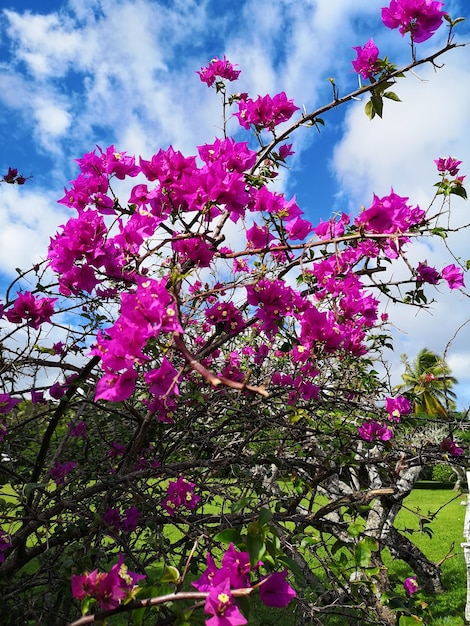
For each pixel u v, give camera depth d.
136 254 1.96
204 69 3.30
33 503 2.48
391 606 2.08
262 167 2.78
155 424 2.65
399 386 3.90
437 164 2.79
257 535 1.37
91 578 1.39
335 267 2.66
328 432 2.91
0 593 2.01
